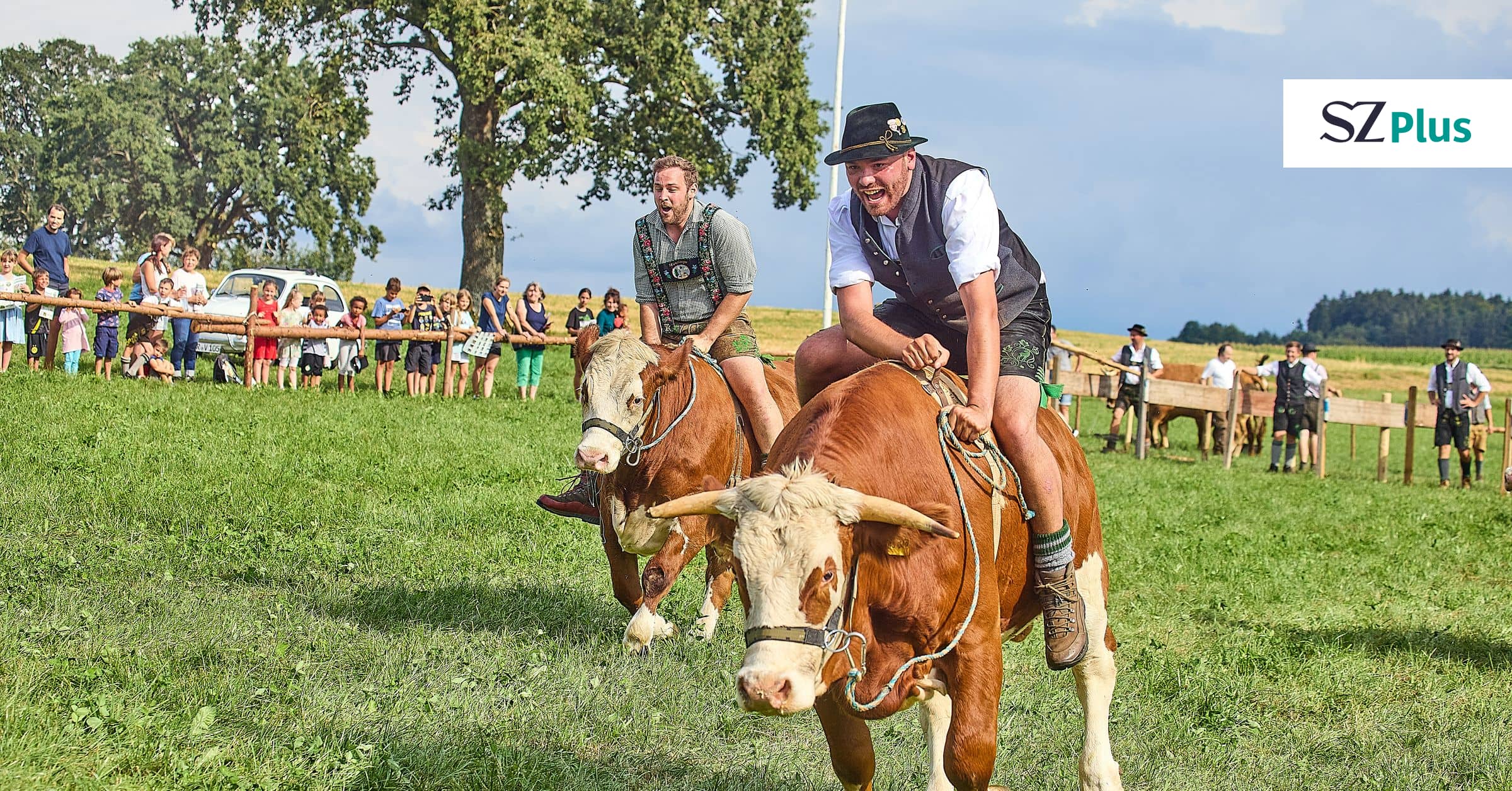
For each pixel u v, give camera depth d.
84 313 18.81
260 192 65.88
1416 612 9.58
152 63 71.38
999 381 4.67
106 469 11.09
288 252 78.62
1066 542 4.66
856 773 4.27
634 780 5.30
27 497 9.71
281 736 5.22
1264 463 24.59
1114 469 18.98
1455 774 5.87
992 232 4.61
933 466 4.11
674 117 34.88
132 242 69.44
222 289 24.72
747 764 5.54
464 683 6.05
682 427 7.11
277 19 33.91
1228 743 6.17
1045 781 5.58
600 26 33.88
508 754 5.25
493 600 7.99
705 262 7.45
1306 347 21.98
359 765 4.87
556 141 34.06
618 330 7.01
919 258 4.74
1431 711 6.89
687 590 8.86
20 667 5.55
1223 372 24.03
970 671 4.07
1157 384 22.58
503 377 25.09
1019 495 4.55
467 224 35.75
